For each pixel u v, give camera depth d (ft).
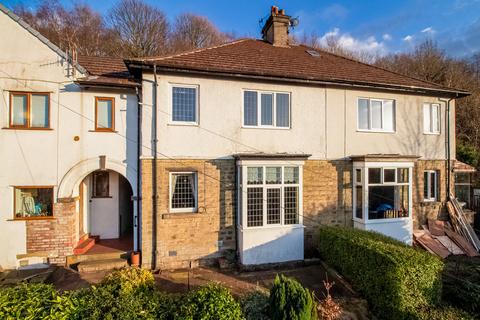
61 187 27.86
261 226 28.25
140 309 14.65
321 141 32.55
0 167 26.86
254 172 28.53
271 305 16.37
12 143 27.14
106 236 34.81
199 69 27.89
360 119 34.83
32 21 77.66
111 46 86.74
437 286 19.22
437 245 33.50
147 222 27.30
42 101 28.09
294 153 30.25
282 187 29.09
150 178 27.63
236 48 37.29
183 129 28.45
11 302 13.71
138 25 94.99
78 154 28.30
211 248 28.68
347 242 23.84
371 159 31.53
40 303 14.08
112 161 28.84
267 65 32.86
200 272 26.50
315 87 32.68
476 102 75.61
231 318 15.10
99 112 28.99
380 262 19.65
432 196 38.22
